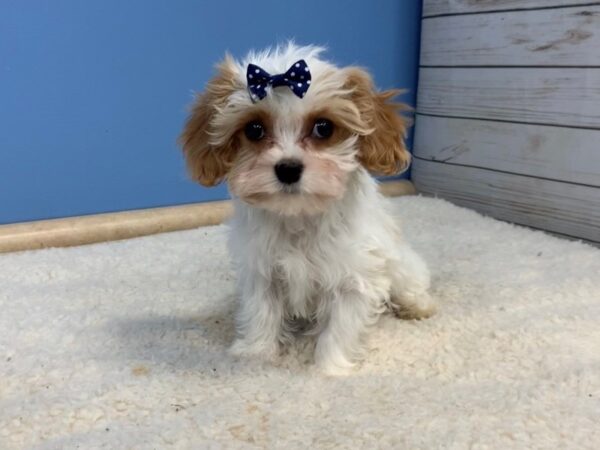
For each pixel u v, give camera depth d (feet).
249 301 1.30
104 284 1.65
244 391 1.11
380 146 1.18
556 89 1.94
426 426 0.99
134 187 2.16
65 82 1.98
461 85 2.26
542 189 2.06
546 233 2.06
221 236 2.04
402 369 1.20
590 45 1.82
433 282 1.62
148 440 0.96
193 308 1.51
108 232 2.04
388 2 2.38
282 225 1.20
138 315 1.46
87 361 1.22
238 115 1.13
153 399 1.09
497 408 1.04
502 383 1.13
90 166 2.08
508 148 2.14
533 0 1.95
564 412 1.03
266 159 1.09
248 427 1.00
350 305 1.26
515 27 2.02
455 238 1.97
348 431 0.98
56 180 2.05
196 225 2.17
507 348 1.26
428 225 2.10
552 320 1.38
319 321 1.32
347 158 1.14
